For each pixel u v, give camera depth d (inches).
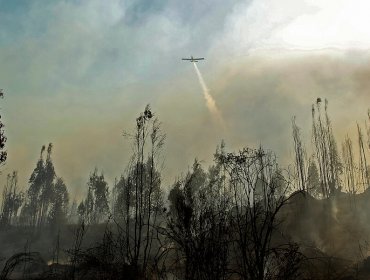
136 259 692.7
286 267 447.8
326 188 2011.6
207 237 457.1
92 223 2161.7
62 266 973.8
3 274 884.6
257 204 464.1
